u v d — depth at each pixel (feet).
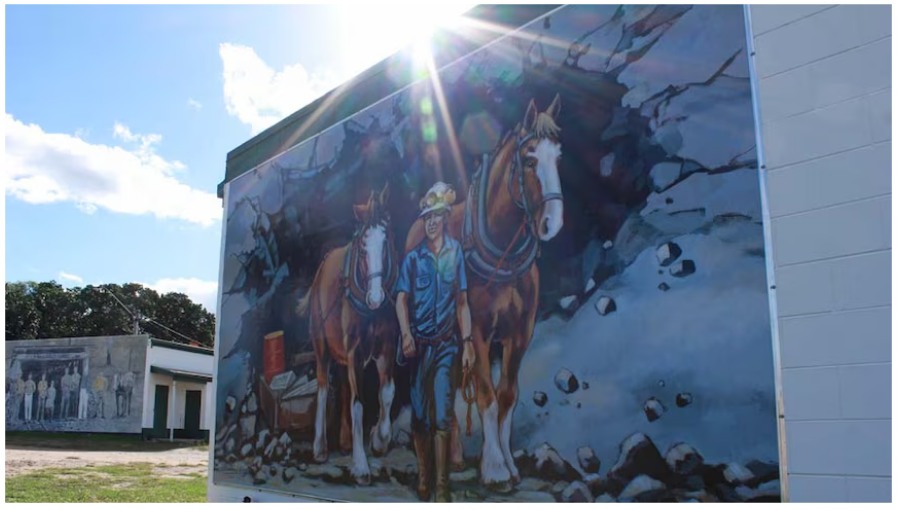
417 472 19.02
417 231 20.26
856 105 12.00
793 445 12.03
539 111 17.34
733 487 12.70
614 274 15.11
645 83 15.17
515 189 17.58
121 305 161.27
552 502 15.58
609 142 15.66
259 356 25.84
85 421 84.89
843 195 11.94
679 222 14.12
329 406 22.36
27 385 87.76
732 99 13.65
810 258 12.21
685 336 13.74
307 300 24.02
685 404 13.58
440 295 19.16
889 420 11.06
